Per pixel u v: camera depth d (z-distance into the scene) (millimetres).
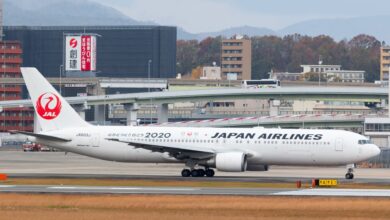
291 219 142250
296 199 168125
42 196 171625
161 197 170500
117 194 176125
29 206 157250
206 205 159000
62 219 138750
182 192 183500
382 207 157125
